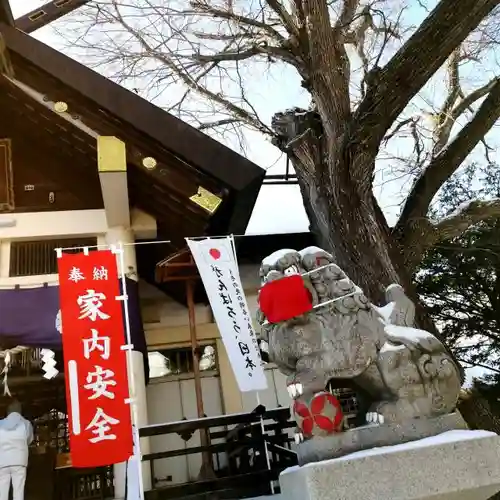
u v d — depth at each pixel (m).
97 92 9.41
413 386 3.78
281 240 11.48
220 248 7.34
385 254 6.63
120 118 9.32
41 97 9.72
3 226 9.70
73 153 10.50
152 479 9.00
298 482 3.46
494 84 8.30
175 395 10.82
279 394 10.74
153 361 11.03
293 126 7.91
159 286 11.09
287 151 7.91
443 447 3.41
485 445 3.46
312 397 3.71
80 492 8.41
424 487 3.29
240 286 7.20
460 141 7.96
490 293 11.57
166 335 11.06
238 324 6.96
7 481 7.09
